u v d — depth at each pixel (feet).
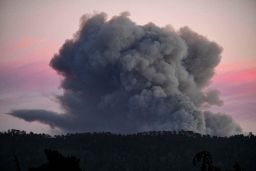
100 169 573.33
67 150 624.18
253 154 582.76
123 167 585.63
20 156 563.89
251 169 504.84
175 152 624.59
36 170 221.66
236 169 232.73
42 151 595.88
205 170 202.08
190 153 614.75
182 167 571.28
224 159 559.79
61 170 220.02
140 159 606.96
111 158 606.96
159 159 606.14
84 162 580.30
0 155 564.30
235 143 631.97
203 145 639.76
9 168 516.73
